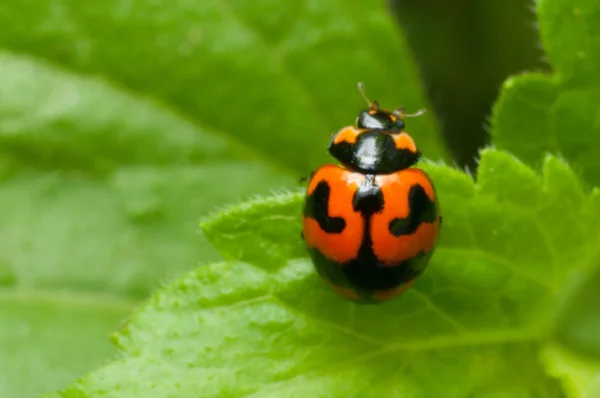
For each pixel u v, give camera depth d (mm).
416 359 72
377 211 70
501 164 72
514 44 85
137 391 70
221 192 83
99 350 81
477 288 73
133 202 83
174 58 83
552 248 73
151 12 82
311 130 83
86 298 82
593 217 72
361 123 75
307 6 82
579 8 73
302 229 72
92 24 83
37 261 82
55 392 70
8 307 81
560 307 74
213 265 72
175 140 83
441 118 84
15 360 80
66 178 83
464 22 86
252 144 83
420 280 73
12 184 83
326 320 72
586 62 74
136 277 82
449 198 72
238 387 71
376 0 81
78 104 83
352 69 82
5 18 82
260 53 82
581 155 75
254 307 72
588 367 74
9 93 83
